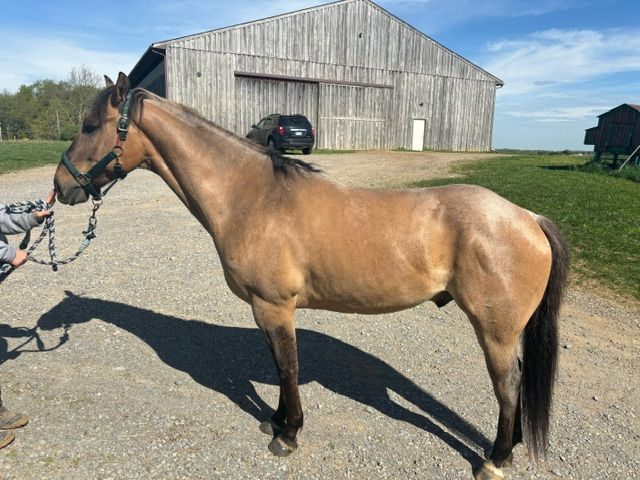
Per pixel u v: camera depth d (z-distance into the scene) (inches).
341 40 1023.0
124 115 121.5
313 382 160.9
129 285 236.5
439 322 215.9
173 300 221.6
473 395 156.9
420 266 110.3
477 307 108.4
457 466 123.4
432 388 160.6
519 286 106.0
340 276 113.6
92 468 113.5
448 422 142.0
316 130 1040.8
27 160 686.5
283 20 961.5
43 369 156.0
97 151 123.4
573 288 254.5
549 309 113.1
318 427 136.3
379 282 112.3
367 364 175.2
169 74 888.9
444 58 1131.3
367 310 119.8
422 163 758.5
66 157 125.0
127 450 120.4
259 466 118.9
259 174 121.8
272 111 989.8
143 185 529.0
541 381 114.7
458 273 109.0
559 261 111.3
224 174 123.1
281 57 975.0
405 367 174.1
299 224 114.3
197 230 346.0
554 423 142.9
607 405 153.8
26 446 119.3
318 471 118.6
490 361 112.3
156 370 160.9
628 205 416.2
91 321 194.2
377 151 1041.5
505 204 111.0
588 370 176.1
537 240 108.3
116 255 282.4
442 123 1165.1
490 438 135.4
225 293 233.5
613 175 673.0
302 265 115.9
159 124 123.3
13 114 2069.4
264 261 116.0
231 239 121.4
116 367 160.6
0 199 408.2
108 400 141.2
